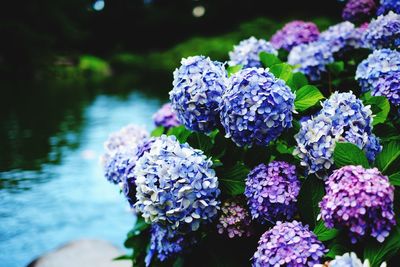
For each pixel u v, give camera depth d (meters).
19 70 12.36
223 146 1.38
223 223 1.31
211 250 1.37
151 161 1.26
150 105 8.47
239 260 1.37
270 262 1.13
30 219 3.30
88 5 19.45
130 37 20.12
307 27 1.90
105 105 8.52
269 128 1.25
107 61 18.22
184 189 1.21
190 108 1.34
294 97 1.29
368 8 1.91
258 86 1.25
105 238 3.04
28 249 2.93
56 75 12.88
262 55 1.59
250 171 1.33
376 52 1.44
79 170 4.35
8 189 3.84
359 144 1.21
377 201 1.08
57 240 3.03
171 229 1.27
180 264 1.41
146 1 21.59
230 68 1.54
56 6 14.44
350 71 1.76
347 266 1.03
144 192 1.24
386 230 1.10
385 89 1.37
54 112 7.65
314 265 1.09
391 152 1.21
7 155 4.82
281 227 1.18
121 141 1.74
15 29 12.12
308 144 1.24
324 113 1.25
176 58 14.12
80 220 3.31
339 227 1.12
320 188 1.25
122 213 3.45
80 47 18.17
